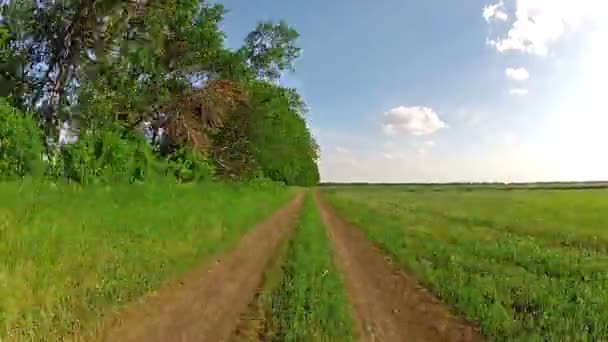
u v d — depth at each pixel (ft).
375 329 28.96
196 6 106.52
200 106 119.96
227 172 153.28
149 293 32.22
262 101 150.82
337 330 26.84
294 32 135.64
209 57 119.14
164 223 53.83
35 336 22.43
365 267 48.80
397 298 36.86
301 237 66.39
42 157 66.95
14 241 32.53
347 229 85.25
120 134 92.12
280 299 32.91
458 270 46.39
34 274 28.30
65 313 25.25
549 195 294.66
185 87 118.93
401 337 27.96
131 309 28.66
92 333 24.12
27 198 46.78
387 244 63.72
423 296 37.93
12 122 62.75
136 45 99.96
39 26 90.99
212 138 146.20
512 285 40.24
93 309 26.73
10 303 24.67
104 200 57.62
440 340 27.84
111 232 42.73
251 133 153.99
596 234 81.46
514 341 26.76
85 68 94.38
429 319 31.78
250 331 26.86
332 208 150.41
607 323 29.48
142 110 111.55
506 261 54.44
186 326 26.84
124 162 81.97
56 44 92.32
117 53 96.84
